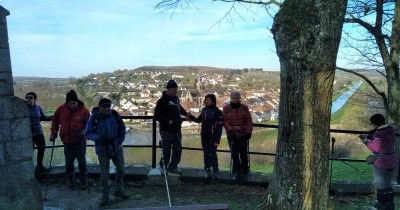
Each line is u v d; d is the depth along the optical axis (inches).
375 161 247.1
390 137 247.9
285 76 201.9
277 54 207.3
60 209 245.8
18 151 197.5
